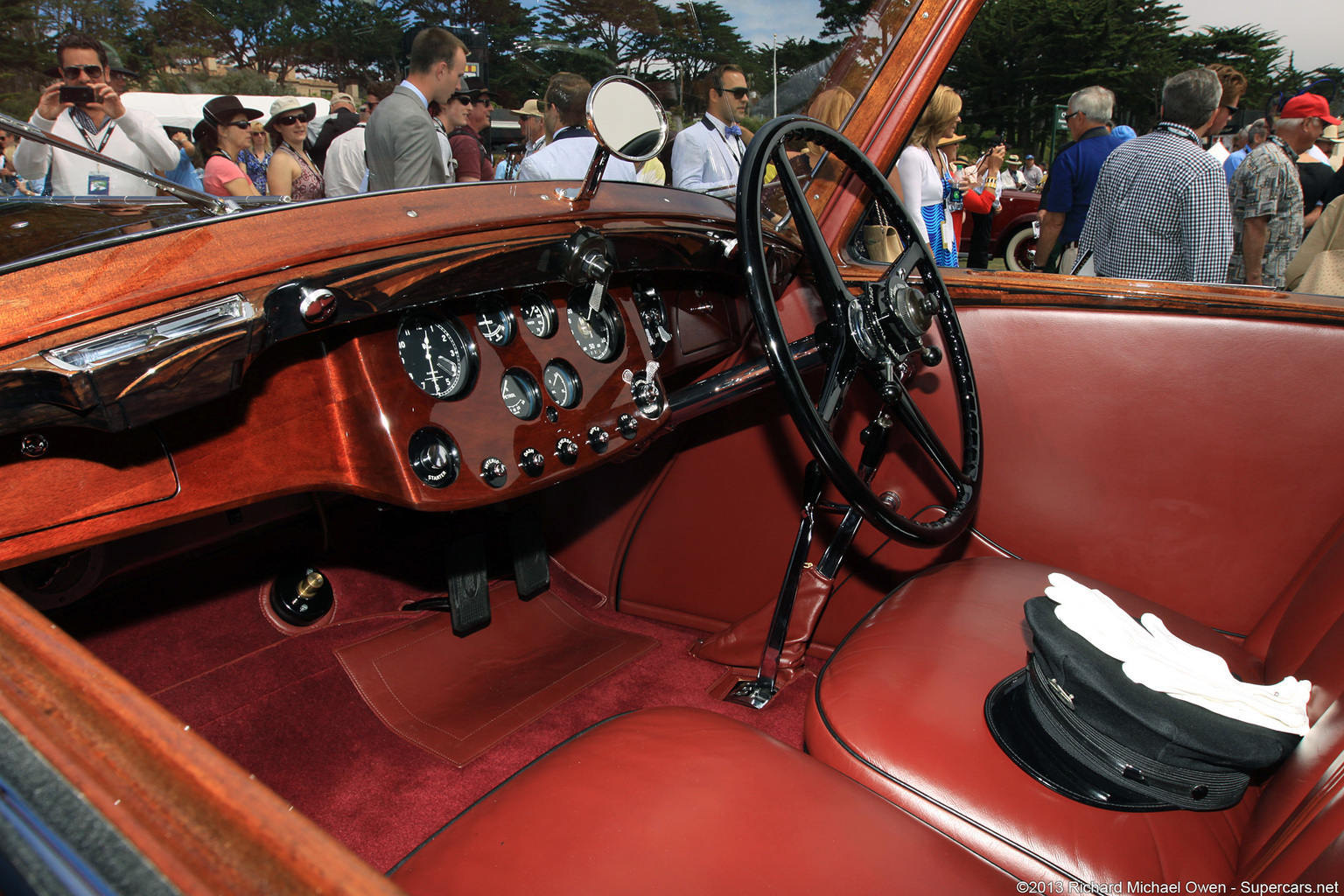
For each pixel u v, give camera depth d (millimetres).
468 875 654
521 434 1117
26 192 1148
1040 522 1431
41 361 694
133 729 353
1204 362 1299
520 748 1402
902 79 1459
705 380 1342
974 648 1067
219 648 1498
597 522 1854
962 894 663
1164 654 897
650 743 818
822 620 1613
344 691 1486
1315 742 758
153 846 301
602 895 620
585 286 1211
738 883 633
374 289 903
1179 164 2303
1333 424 1235
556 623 1797
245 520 1479
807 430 1081
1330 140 4758
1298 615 1053
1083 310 1363
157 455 851
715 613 1746
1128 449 1355
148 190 1181
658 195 1349
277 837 295
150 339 746
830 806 738
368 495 990
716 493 1671
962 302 1454
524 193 1184
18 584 1210
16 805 341
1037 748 883
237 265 829
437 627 1683
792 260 1470
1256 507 1286
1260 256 3518
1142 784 819
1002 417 1434
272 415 925
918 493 1495
